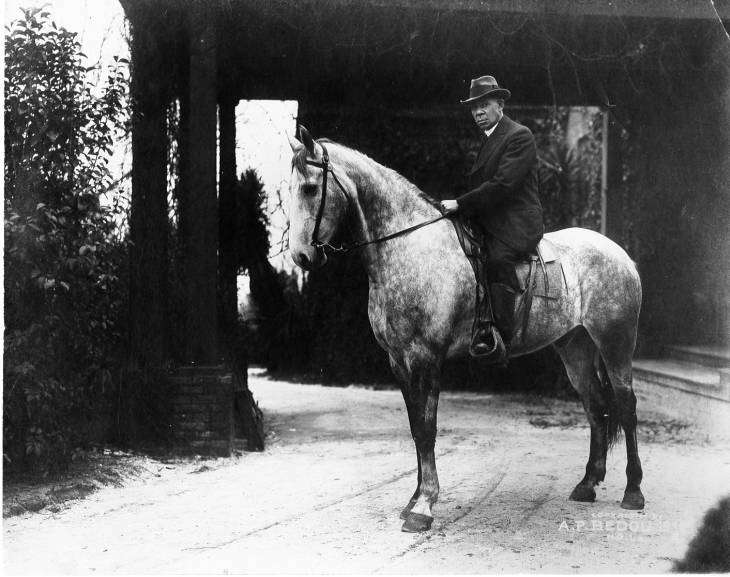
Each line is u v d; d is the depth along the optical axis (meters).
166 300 6.09
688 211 8.35
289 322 11.21
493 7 6.04
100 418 5.85
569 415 8.20
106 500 4.65
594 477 4.60
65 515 4.32
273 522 4.16
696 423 7.25
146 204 6.01
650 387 8.58
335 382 10.83
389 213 4.12
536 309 4.28
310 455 6.06
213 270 6.07
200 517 4.26
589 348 4.72
